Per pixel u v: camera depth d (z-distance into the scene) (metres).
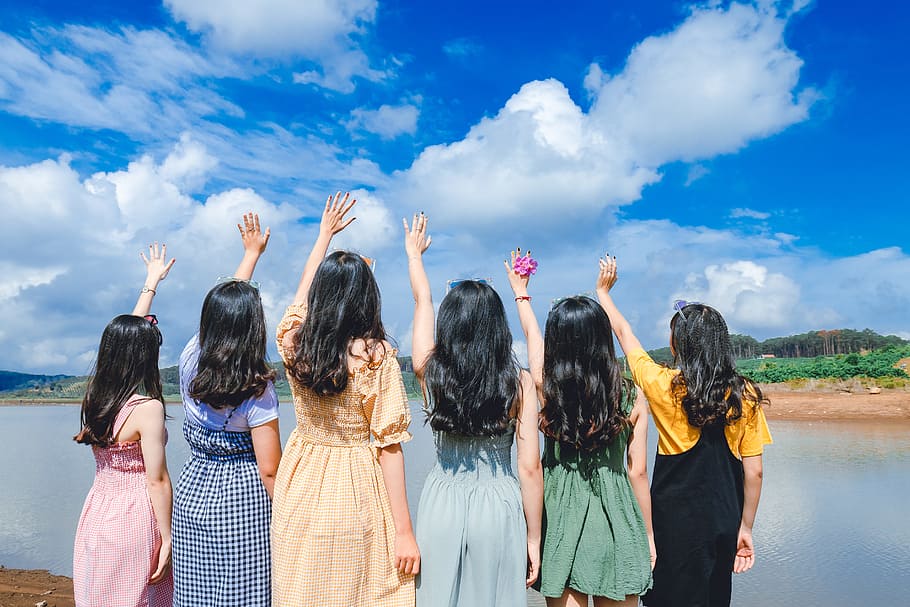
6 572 7.04
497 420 2.80
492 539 2.78
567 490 3.06
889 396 30.70
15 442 21.95
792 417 28.23
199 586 2.82
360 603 2.67
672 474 3.15
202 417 2.88
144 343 3.17
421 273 3.42
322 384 2.63
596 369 2.94
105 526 3.08
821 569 7.02
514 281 3.64
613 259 3.62
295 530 2.66
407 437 2.74
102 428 3.09
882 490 11.29
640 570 3.00
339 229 3.50
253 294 2.90
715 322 3.09
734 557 3.13
